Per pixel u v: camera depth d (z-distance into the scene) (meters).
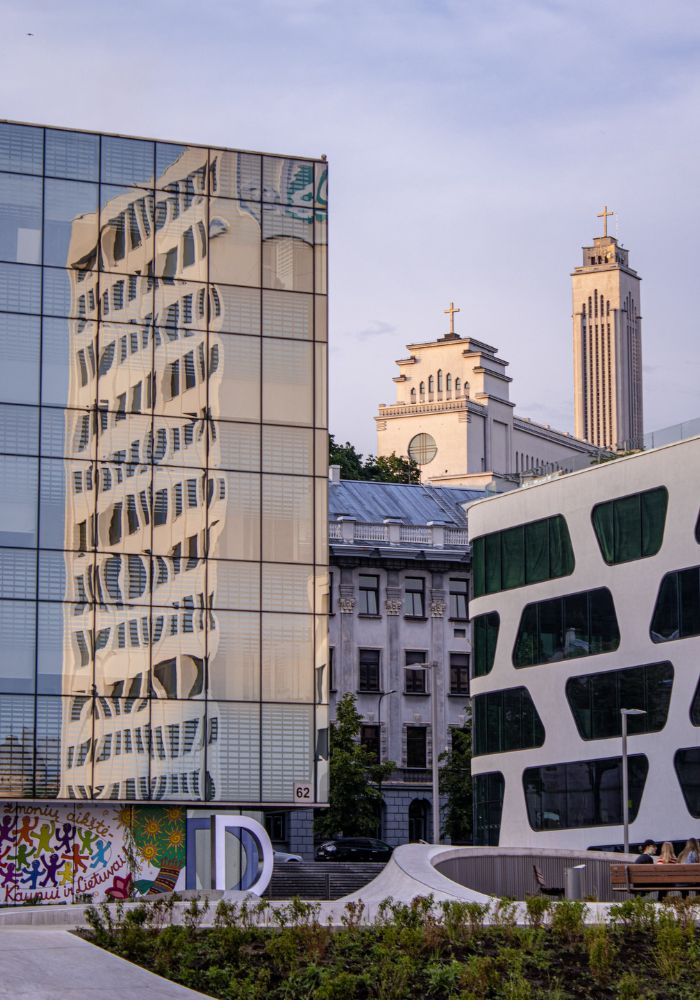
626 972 23.39
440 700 97.38
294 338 57.91
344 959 23.47
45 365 55.06
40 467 54.44
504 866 41.09
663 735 63.78
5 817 52.59
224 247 57.62
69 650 53.66
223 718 54.72
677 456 64.81
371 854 82.50
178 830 54.09
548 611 70.81
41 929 25.73
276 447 56.94
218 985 22.38
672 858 44.72
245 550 55.97
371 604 97.44
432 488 111.00
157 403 55.97
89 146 56.78
